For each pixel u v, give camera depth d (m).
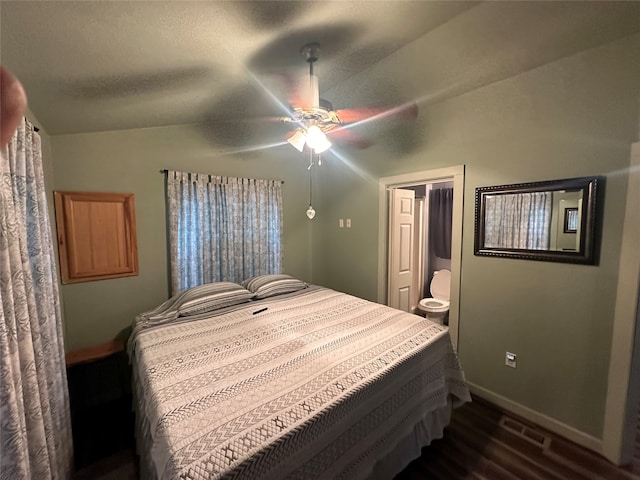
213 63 1.56
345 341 1.80
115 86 1.58
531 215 2.04
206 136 2.86
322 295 2.87
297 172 3.57
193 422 1.11
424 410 1.73
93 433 2.02
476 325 2.42
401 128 2.84
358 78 2.12
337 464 1.25
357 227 3.43
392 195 3.18
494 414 2.21
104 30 1.10
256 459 0.99
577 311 1.88
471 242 2.41
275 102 2.38
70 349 2.29
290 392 1.30
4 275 0.94
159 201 2.64
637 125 1.61
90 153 2.28
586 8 1.37
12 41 1.02
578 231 1.84
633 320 1.65
